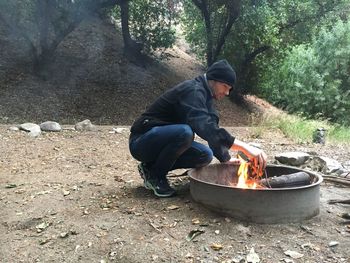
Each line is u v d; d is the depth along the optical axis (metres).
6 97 11.70
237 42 15.87
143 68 15.19
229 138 3.64
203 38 16.52
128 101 13.25
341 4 16.47
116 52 15.32
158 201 4.01
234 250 3.22
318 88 16.39
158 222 3.60
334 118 16.20
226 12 15.21
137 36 15.61
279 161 6.00
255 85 17.62
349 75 16.34
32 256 3.32
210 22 15.68
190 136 3.83
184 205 3.87
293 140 8.72
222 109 15.81
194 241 3.33
